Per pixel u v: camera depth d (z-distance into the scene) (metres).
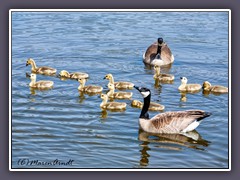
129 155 19.59
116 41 32.75
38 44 31.94
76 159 19.17
